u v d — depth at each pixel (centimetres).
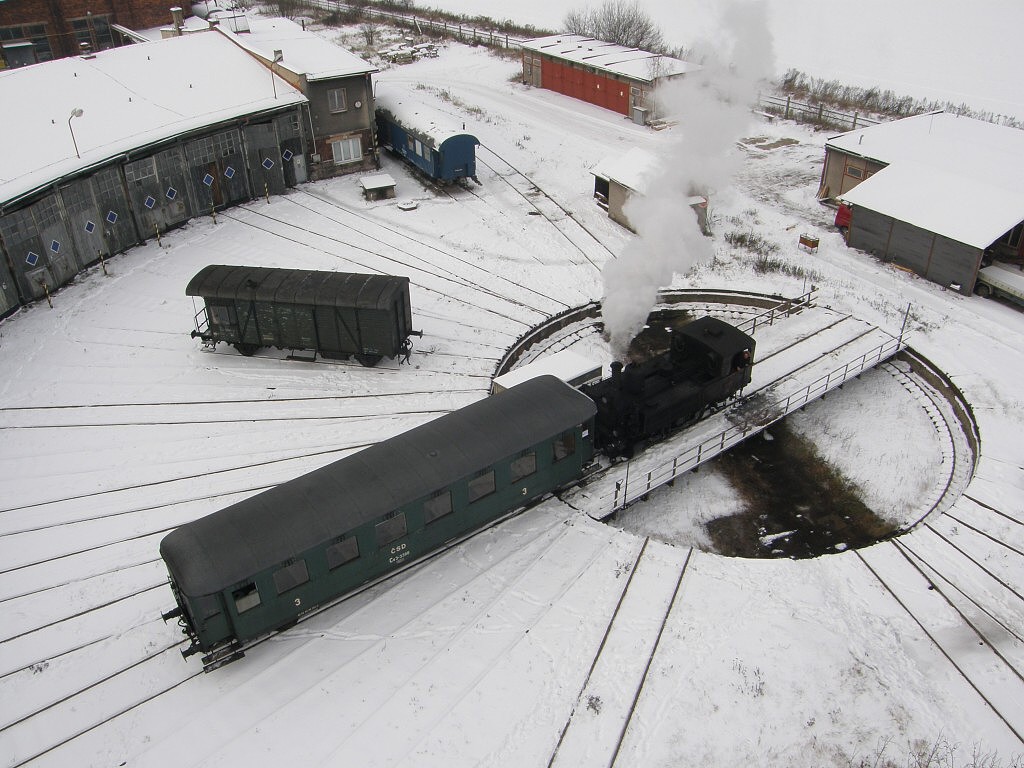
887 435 2522
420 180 4334
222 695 1664
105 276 3328
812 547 2153
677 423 2433
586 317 3167
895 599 1870
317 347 2742
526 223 3844
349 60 4300
